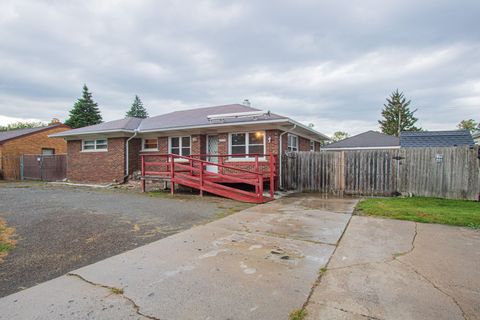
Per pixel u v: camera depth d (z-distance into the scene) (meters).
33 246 4.11
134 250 3.92
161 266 3.31
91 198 9.30
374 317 2.23
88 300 2.51
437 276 3.03
